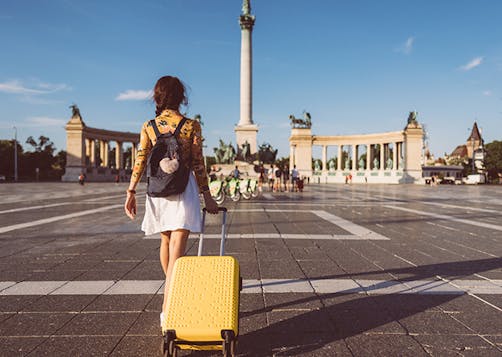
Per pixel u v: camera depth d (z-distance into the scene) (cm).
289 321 425
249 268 652
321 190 4150
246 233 1042
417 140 8025
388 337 386
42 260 709
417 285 560
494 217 1495
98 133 9031
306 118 9225
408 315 444
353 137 9069
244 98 6194
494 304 482
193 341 308
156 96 388
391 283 569
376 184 7400
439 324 418
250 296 507
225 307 312
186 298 317
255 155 6212
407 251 807
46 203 2119
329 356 347
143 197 2580
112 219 1356
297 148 9175
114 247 836
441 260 723
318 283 566
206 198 387
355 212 1664
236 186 2336
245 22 6119
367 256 754
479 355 348
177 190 354
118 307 464
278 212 1638
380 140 8619
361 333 395
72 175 8338
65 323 416
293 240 934
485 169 10162
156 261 702
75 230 1088
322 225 1216
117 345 366
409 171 8025
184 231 367
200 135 385
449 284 567
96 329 401
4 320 424
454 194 3553
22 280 577
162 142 364
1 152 9619
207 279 325
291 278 592
